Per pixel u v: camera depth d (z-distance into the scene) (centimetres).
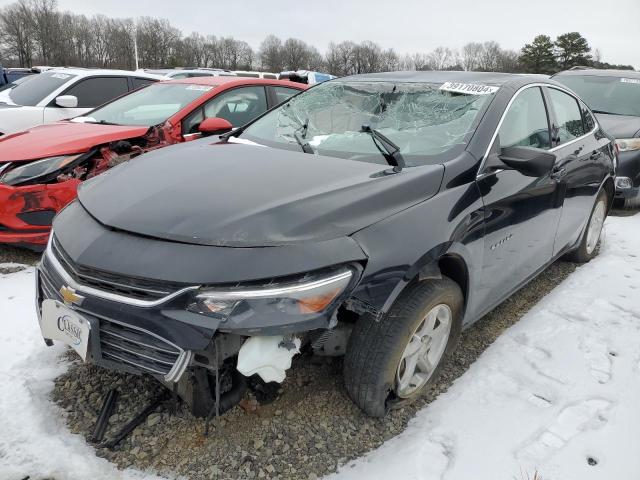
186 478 217
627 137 652
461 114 304
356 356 234
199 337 193
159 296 197
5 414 246
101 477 216
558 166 352
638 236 540
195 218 214
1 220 406
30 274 405
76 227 234
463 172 267
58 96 675
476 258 269
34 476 215
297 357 276
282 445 235
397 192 240
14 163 418
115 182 262
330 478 221
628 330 341
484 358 308
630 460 232
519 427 251
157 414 249
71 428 242
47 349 297
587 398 273
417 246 227
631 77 793
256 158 282
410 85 346
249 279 193
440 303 249
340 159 283
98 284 209
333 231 212
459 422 254
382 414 246
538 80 367
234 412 251
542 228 343
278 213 216
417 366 261
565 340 327
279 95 627
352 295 206
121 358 212
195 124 535
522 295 395
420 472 223
